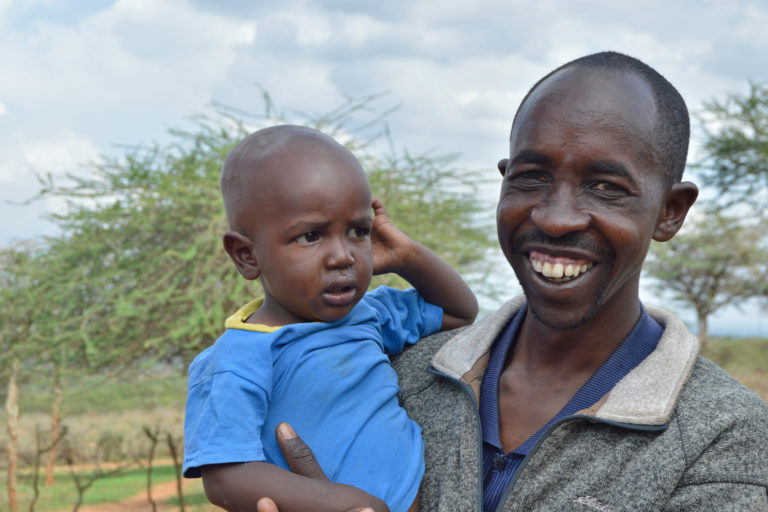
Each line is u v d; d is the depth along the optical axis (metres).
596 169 1.53
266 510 1.54
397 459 1.70
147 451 19.75
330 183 1.75
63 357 14.32
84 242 14.16
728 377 1.63
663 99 1.59
